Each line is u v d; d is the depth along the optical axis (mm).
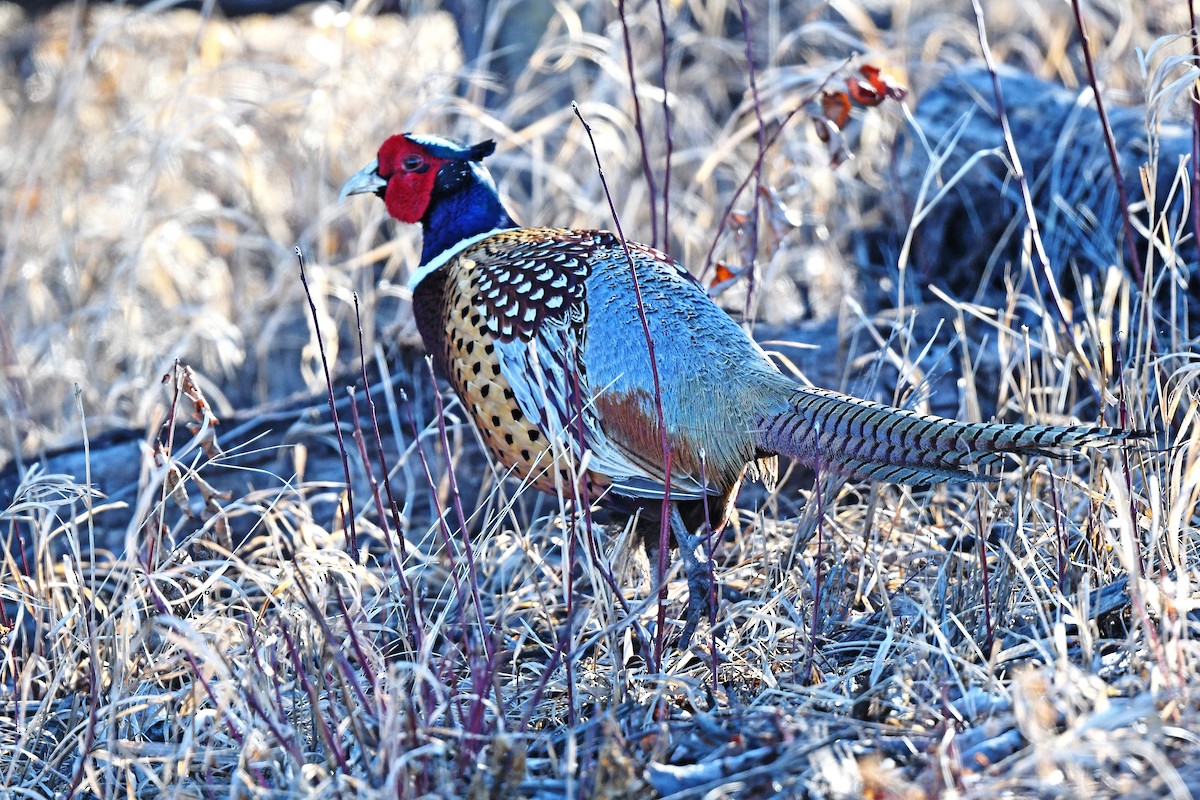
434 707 4816
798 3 11289
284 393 9180
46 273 10320
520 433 5848
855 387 7047
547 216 8984
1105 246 7262
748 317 6773
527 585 5945
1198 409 5453
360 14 11086
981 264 7848
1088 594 4906
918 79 9703
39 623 5441
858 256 8320
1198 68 5352
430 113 8852
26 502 5777
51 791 4867
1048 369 6188
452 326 6020
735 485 5641
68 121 9938
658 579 5293
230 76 11422
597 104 8578
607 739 4211
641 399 5492
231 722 4684
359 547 6723
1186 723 4051
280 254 9141
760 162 6883
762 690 4922
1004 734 4176
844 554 5938
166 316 9383
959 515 6070
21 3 12141
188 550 6062
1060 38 9539
